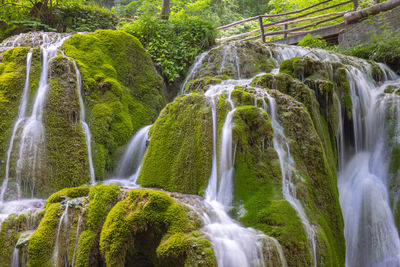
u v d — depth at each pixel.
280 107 4.62
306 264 3.32
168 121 4.73
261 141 4.07
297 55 8.34
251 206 3.63
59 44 6.64
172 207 3.21
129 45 6.79
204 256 2.80
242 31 19.92
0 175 4.41
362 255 4.71
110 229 3.03
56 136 4.73
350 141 5.81
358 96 5.97
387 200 4.82
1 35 9.09
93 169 4.94
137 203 3.23
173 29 9.38
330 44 10.67
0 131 4.60
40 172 4.49
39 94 4.93
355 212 5.00
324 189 4.23
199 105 4.55
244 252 3.02
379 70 7.21
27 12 9.53
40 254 3.04
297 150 4.28
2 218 3.37
